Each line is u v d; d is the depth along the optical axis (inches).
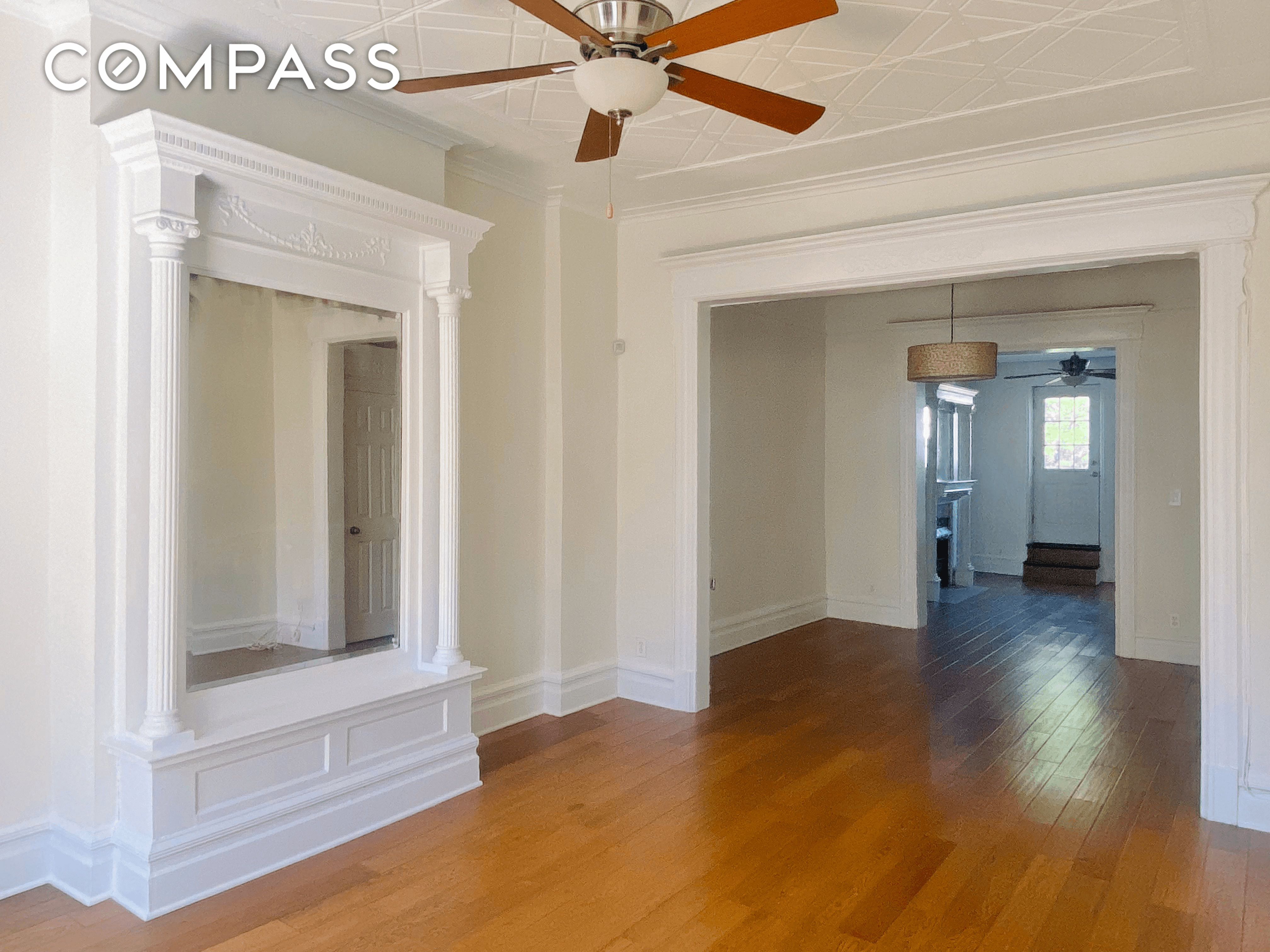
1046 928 103.4
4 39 104.2
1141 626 238.7
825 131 142.9
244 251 116.7
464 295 144.6
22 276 106.3
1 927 100.0
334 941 99.3
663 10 82.6
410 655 142.4
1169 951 98.6
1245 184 129.3
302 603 125.7
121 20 105.0
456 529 145.6
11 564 106.2
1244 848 124.6
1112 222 142.3
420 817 134.3
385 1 102.3
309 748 121.1
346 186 122.8
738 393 251.3
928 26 107.1
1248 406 132.5
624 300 199.2
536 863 119.3
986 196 156.4
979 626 285.9
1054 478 412.5
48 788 110.3
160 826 103.7
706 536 193.5
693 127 141.3
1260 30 108.0
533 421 182.7
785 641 260.7
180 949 96.7
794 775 152.3
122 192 104.9
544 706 187.8
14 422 106.0
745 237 183.2
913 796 143.1
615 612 201.5
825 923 104.4
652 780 150.0
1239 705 133.0
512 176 169.5
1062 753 164.4
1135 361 238.2
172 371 105.6
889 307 280.7
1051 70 119.6
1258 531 131.7
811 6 72.5
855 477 289.4
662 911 106.8
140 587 106.6
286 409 123.1
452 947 98.7
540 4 74.5
